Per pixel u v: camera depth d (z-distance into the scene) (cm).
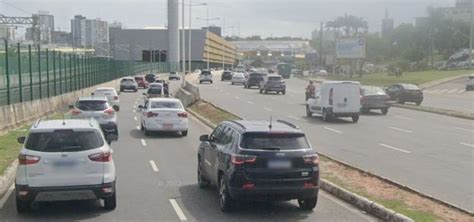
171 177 1557
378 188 1335
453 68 11494
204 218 1104
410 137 2558
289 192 1120
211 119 3366
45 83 3544
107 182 1118
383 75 10494
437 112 3969
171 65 13138
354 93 3300
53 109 3591
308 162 1137
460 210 1115
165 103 2672
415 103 4900
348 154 2012
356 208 1209
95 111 2405
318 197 1319
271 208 1200
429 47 13650
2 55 2695
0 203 1223
